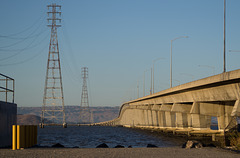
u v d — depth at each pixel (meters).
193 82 57.69
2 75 30.23
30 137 32.06
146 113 154.62
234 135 33.91
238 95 43.97
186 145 30.44
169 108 95.38
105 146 36.59
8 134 31.12
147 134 97.06
